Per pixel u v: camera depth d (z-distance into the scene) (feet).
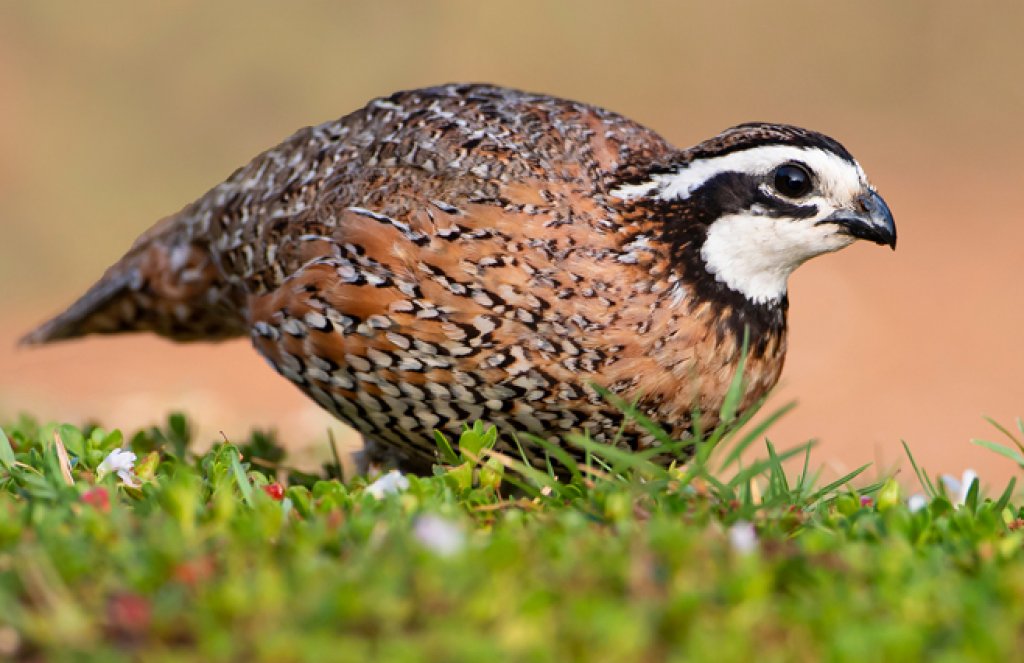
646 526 24.30
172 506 23.99
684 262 32.65
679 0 127.75
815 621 20.21
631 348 32.01
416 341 32.01
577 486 28.17
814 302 86.33
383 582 20.40
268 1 113.50
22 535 23.20
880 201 33.53
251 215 35.70
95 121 105.70
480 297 31.58
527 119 34.42
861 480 40.27
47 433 31.30
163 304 39.60
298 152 35.96
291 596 20.43
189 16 111.24
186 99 109.09
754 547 23.57
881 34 128.16
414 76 115.85
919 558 23.61
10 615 19.89
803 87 125.49
